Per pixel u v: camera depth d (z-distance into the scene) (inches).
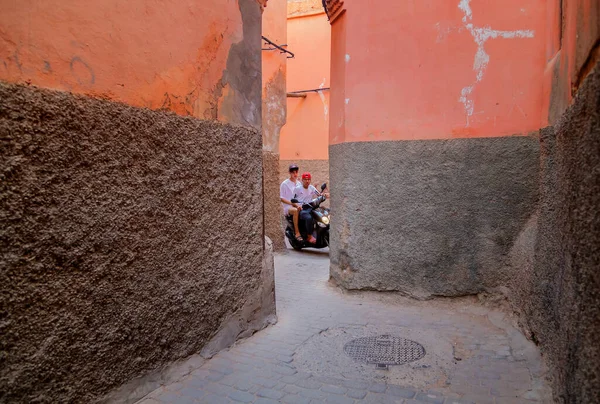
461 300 184.9
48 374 86.5
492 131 178.7
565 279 97.3
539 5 171.3
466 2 180.9
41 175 83.8
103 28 98.1
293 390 113.2
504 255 177.3
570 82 106.7
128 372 104.7
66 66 89.8
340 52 210.4
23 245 81.1
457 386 114.7
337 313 178.2
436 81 186.1
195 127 124.3
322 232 327.6
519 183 174.7
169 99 116.4
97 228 95.3
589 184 77.2
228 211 139.0
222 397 109.4
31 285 82.8
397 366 127.6
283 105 332.5
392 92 192.9
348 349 140.6
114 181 99.1
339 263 211.9
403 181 191.0
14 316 80.3
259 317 157.1
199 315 127.8
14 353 80.7
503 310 173.8
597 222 71.4
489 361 130.0
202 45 129.0
